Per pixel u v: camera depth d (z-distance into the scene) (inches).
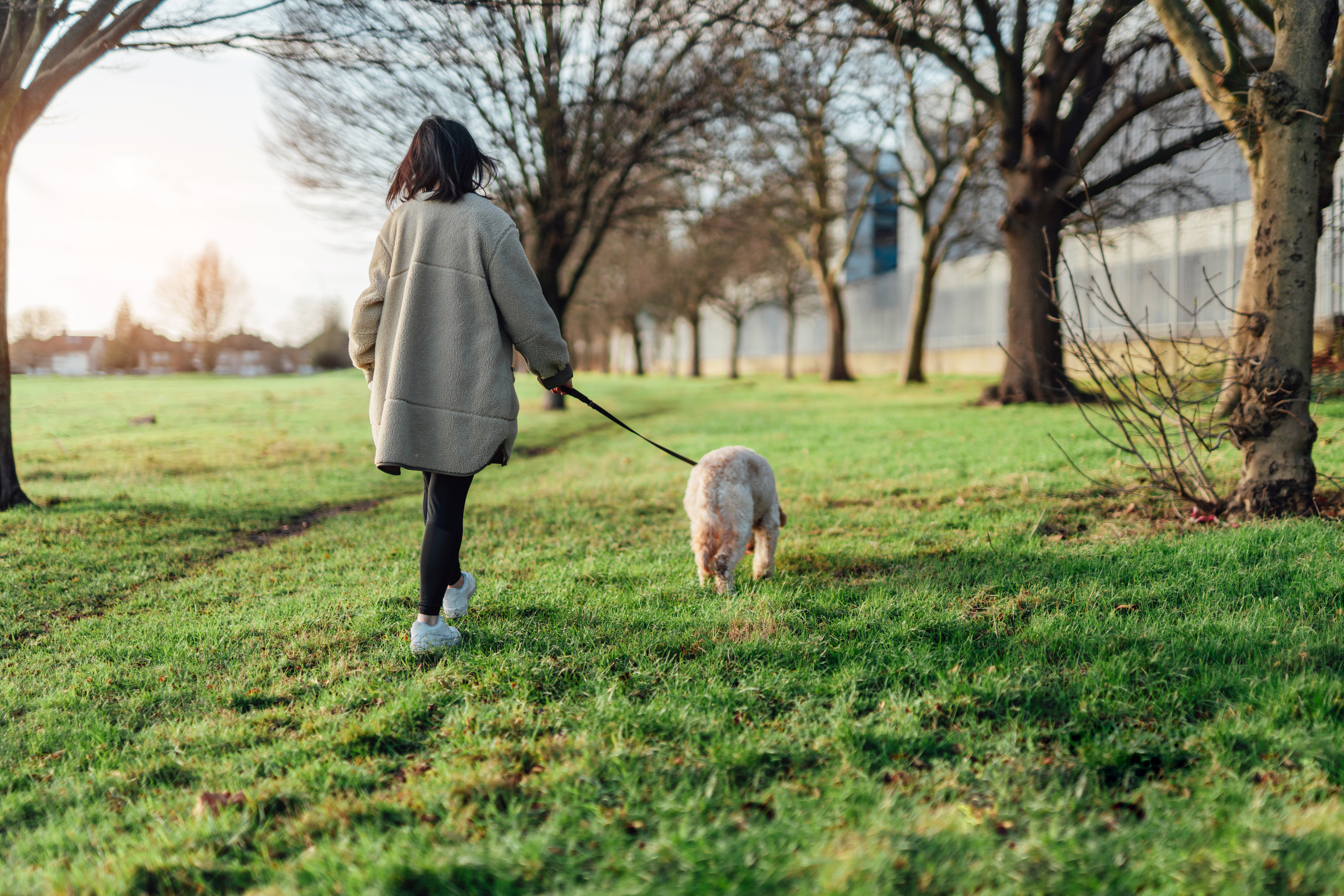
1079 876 64.6
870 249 1534.2
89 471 348.5
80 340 1806.1
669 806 77.6
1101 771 85.7
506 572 179.8
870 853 67.2
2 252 244.5
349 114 514.9
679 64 535.8
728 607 141.8
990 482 263.7
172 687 119.9
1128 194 572.4
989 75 680.4
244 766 93.9
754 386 1161.4
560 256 655.8
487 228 119.5
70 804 88.8
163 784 91.8
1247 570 147.2
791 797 79.7
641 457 400.2
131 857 73.9
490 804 80.0
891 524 216.4
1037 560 167.5
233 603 165.8
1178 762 86.1
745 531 155.6
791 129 636.1
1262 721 91.0
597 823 75.4
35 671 129.0
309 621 145.8
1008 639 123.6
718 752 88.7
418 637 124.6
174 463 379.2
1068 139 517.7
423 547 125.1
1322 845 66.7
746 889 63.6
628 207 694.5
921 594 145.9
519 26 484.7
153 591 175.2
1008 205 554.3
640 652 122.4
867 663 115.0
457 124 124.0
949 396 732.0
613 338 2564.0
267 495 301.3
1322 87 181.5
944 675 109.2
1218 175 719.1
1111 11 387.9
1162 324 796.6
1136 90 466.9
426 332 119.0
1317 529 167.0
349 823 79.1
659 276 1465.3
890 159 1011.3
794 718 98.3
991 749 89.7
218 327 2020.2
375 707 108.3
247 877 72.1
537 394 965.8
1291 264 183.3
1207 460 270.2
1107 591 142.9
